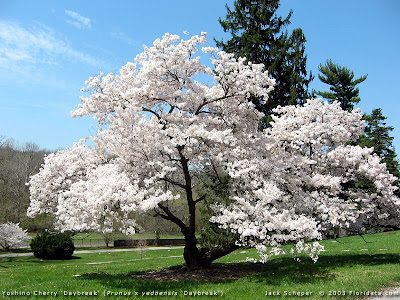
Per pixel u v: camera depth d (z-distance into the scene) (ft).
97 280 35.19
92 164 40.24
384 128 116.98
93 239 136.67
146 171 36.40
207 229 53.42
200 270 41.04
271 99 66.39
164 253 86.17
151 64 37.76
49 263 71.31
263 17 69.31
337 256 48.32
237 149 37.40
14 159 135.85
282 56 68.64
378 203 43.37
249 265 45.68
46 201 42.78
